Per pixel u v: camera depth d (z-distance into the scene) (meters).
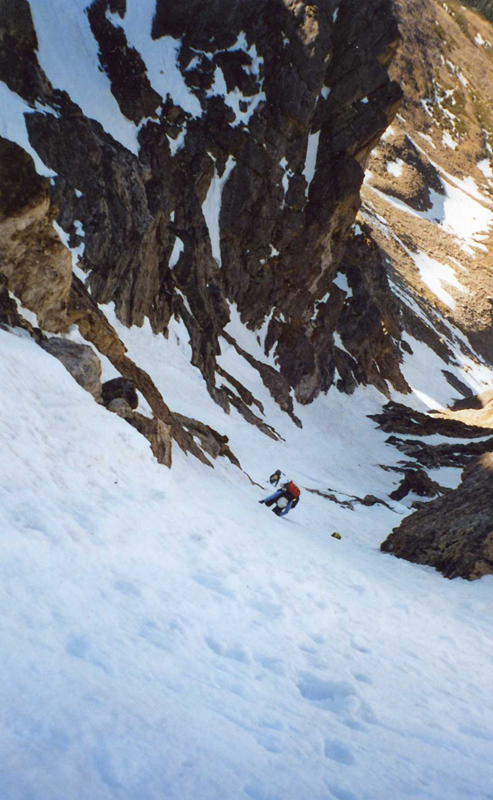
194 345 25.86
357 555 12.69
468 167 119.12
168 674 3.89
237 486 15.77
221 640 4.98
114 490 7.21
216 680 4.18
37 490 5.66
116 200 21.77
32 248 11.48
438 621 8.75
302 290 35.84
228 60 30.06
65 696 3.01
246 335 33.84
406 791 3.67
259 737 3.60
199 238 28.59
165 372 22.70
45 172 19.38
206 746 3.17
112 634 4.05
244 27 30.06
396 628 7.61
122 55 26.80
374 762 3.91
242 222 31.67
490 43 158.88
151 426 11.86
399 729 4.70
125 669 3.65
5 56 21.08
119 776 2.63
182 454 14.09
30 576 4.20
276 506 14.32
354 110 33.28
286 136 31.91
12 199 11.05
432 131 122.44
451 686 6.23
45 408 7.77
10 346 8.46
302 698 4.66
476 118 131.00
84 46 25.86
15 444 6.12
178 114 28.06
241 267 32.94
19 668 3.07
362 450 34.00
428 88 129.25
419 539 14.10
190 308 27.38
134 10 28.09
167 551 6.45
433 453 34.31
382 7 31.92
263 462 22.20
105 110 25.02
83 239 20.05
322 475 25.39
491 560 12.22
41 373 8.52
